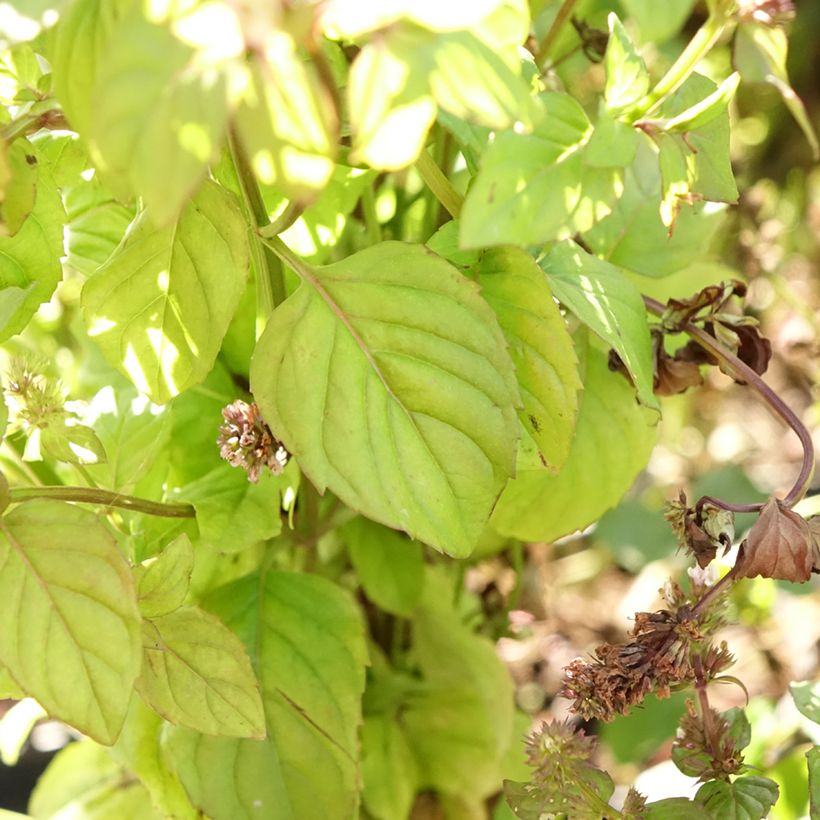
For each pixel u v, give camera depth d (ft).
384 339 0.72
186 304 0.75
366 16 0.55
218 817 0.83
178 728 0.85
